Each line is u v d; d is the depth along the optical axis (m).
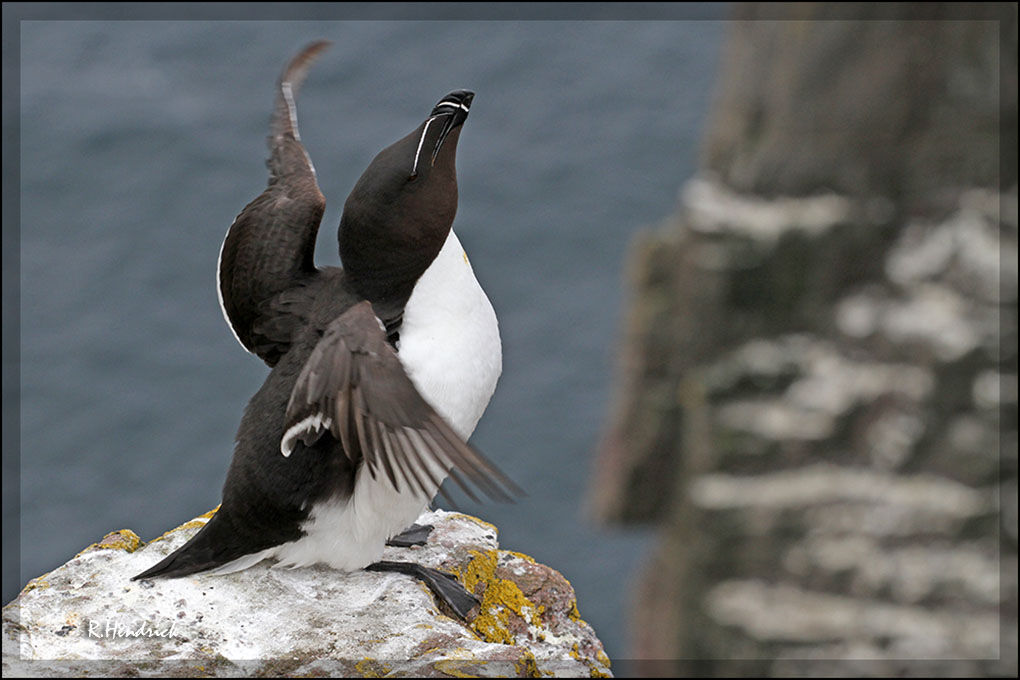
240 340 9.16
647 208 25.42
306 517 8.53
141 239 31.94
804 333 4.10
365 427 7.18
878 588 4.05
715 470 4.16
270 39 36.09
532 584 9.86
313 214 9.03
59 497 25.53
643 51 28.72
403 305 8.42
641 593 4.36
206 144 34.41
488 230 25.33
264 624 8.56
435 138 8.09
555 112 27.75
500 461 20.66
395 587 9.07
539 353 23.02
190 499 25.78
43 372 28.39
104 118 34.78
